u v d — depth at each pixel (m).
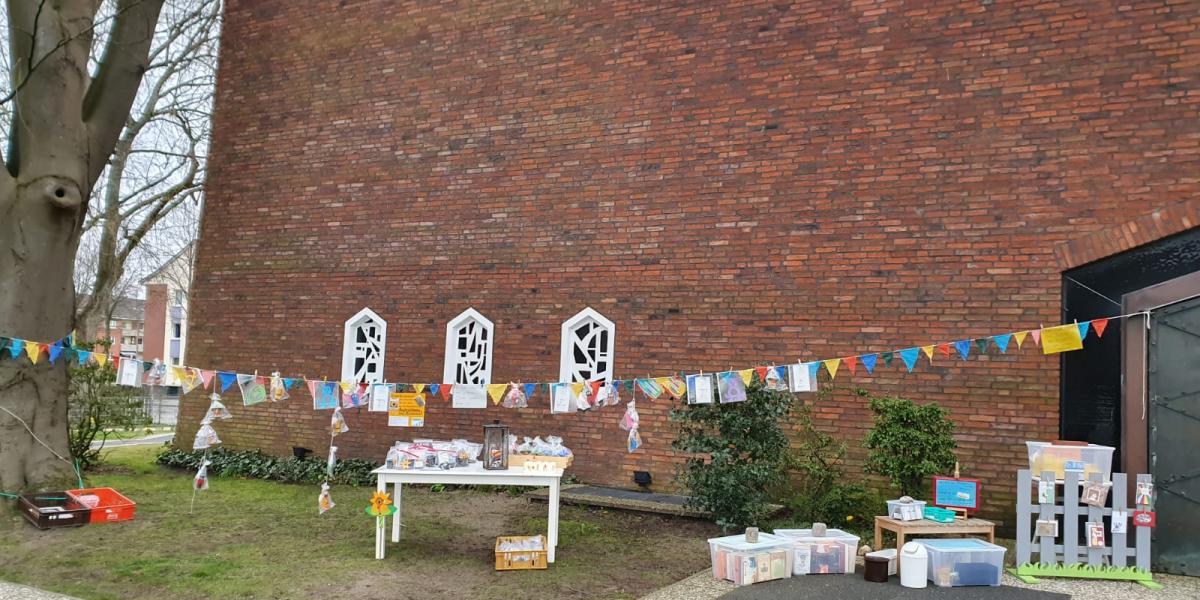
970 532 6.59
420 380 11.48
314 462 11.79
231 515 8.88
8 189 8.88
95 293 15.57
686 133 10.07
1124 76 8.03
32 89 9.00
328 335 12.27
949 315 8.53
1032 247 8.24
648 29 10.43
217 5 14.75
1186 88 7.79
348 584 6.17
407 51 12.16
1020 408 8.15
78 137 9.26
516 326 10.91
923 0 8.95
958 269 8.53
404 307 11.73
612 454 10.21
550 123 10.96
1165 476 6.86
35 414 8.97
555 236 10.77
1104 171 8.02
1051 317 8.09
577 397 7.77
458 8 11.81
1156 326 7.04
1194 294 7.06
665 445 9.88
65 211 9.10
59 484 9.02
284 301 12.70
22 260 8.89
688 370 9.75
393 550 7.30
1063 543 6.81
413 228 11.80
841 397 8.94
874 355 7.30
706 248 9.81
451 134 11.66
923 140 8.82
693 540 7.80
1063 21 8.32
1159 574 6.72
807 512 8.45
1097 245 7.95
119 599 5.82
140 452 14.88
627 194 10.36
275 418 12.56
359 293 12.12
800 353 9.18
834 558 6.63
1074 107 8.20
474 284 11.26
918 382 8.60
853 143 9.15
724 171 9.80
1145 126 7.91
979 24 8.67
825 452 8.82
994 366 8.29
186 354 13.45
